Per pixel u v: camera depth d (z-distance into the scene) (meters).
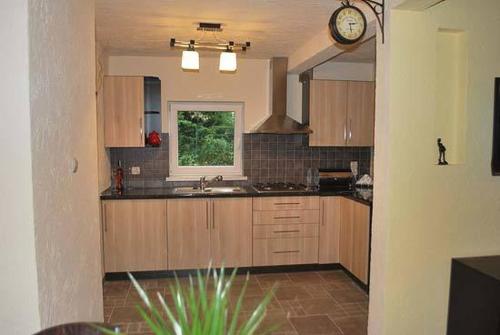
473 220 2.30
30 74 1.30
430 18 2.15
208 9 2.87
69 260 1.66
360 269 3.70
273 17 3.06
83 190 1.89
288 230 4.15
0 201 1.29
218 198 4.02
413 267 2.24
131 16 3.02
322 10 2.89
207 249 4.04
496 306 1.98
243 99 4.64
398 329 2.25
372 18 2.61
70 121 1.72
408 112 2.15
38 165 1.36
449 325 2.30
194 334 0.82
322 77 4.75
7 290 1.31
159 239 3.96
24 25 1.28
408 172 2.18
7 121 1.28
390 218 2.19
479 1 2.22
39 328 1.33
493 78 2.29
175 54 4.32
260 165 4.72
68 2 1.70
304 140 4.66
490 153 2.31
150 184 4.51
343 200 4.11
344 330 2.88
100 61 3.90
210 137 4.69
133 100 4.08
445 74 2.31
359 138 4.53
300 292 3.62
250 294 3.57
